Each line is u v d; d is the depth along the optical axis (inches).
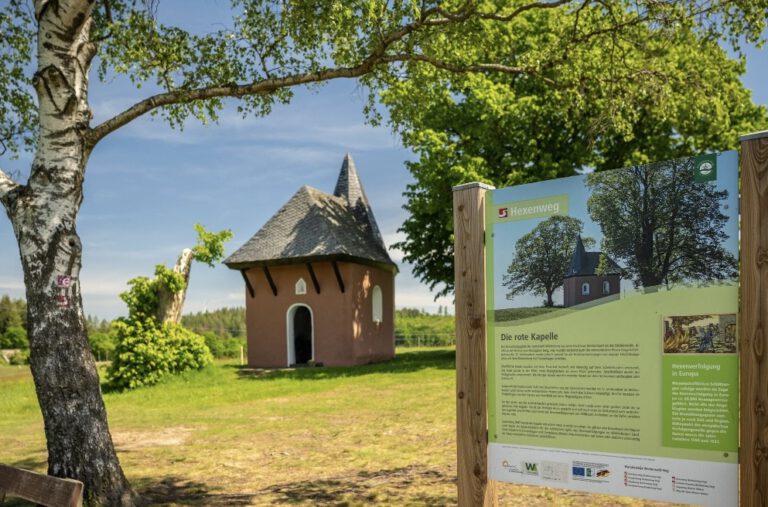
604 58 366.9
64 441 225.1
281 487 268.1
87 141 245.0
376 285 1122.7
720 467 135.6
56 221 231.1
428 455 318.3
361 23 289.3
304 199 1133.1
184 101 272.5
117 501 228.7
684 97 469.1
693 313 139.6
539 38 853.8
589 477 152.7
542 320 161.0
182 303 823.7
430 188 890.7
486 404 169.8
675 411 141.3
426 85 370.9
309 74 287.7
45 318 227.1
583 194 156.6
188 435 408.8
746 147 131.6
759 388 128.6
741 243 132.0
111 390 731.4
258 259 1051.3
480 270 171.5
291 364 1045.2
